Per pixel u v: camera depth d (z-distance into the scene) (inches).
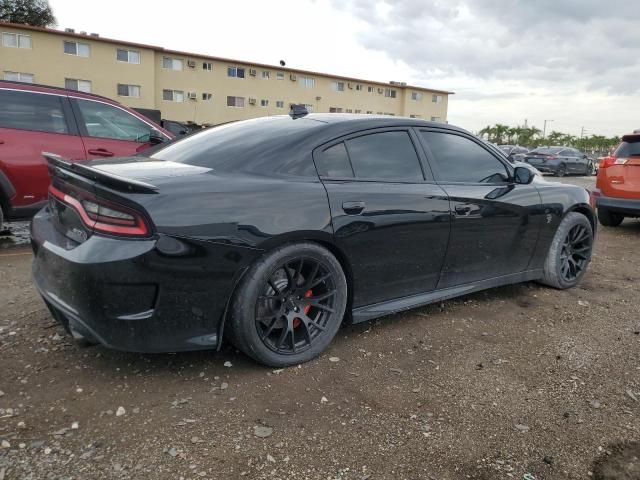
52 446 80.4
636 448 85.5
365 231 114.7
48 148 209.5
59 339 118.9
